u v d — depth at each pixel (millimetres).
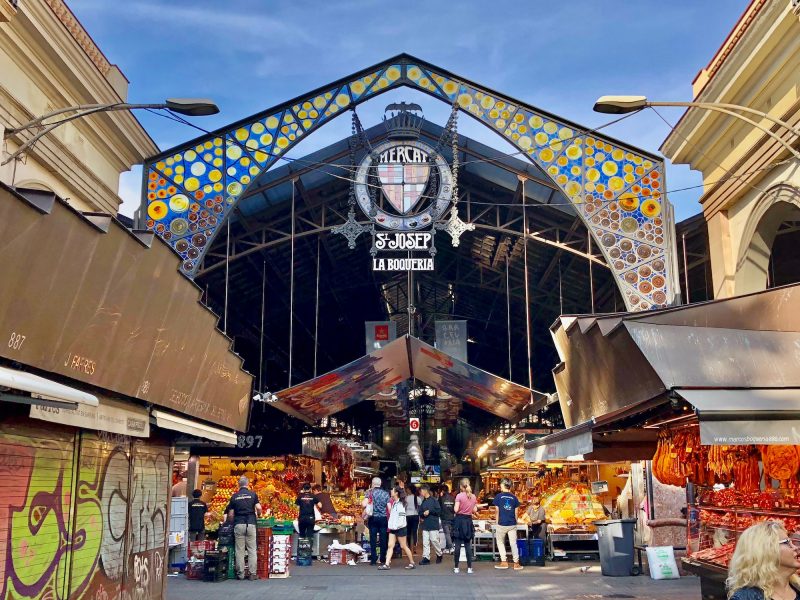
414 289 25094
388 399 20656
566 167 15328
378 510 14539
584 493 15633
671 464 8094
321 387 15727
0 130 10133
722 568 6742
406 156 16125
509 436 23641
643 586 11039
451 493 16641
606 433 8320
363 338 29047
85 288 5246
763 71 12086
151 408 7297
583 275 19422
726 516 7598
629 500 14688
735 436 5262
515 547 13688
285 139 15617
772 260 16500
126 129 14711
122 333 6070
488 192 17609
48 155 12250
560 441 8242
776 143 11953
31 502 5430
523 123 15586
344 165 16141
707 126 14086
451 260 22172
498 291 21891
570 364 8430
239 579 11828
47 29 11562
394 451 42750
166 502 8688
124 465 7293
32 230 4402
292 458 20156
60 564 5871
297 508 16125
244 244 18516
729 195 13836
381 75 15875
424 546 14805
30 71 11750
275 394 14977
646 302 14672
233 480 17172
